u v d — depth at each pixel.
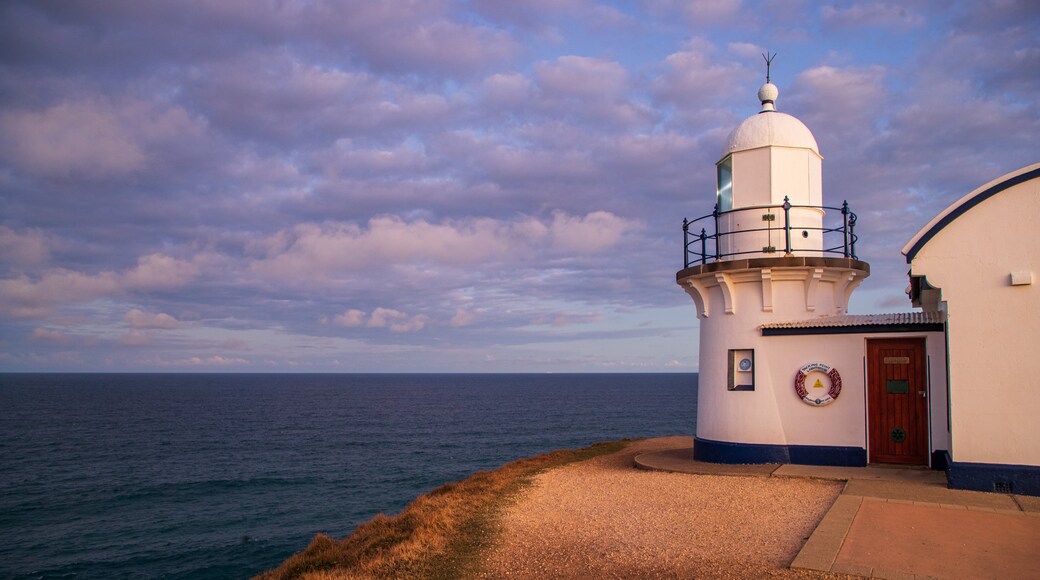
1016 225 11.13
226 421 103.00
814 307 15.45
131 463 59.75
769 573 7.54
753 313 15.79
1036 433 10.81
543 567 8.42
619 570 8.09
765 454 15.16
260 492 46.03
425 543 9.81
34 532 35.75
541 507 11.94
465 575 8.32
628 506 11.54
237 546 32.56
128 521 37.94
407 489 46.44
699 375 17.20
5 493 46.16
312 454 65.06
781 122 16.59
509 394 194.88
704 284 16.66
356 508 40.59
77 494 45.72
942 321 13.63
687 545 8.87
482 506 12.29
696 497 11.86
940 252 11.60
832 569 7.46
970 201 11.37
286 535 34.41
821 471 13.56
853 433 14.41
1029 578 7.04
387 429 90.38
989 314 11.21
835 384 14.58
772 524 9.65
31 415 112.75
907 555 7.84
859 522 9.25
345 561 9.42
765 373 15.41
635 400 160.88
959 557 7.73
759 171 16.34
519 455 63.16
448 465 57.38
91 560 30.72
